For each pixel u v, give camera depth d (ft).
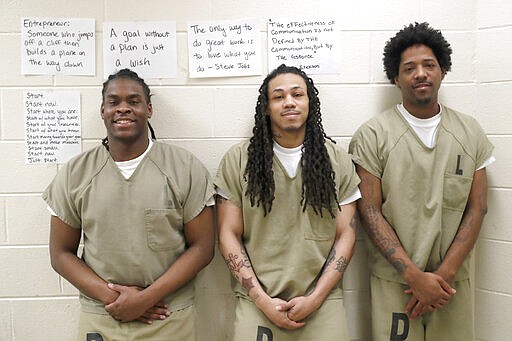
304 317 4.55
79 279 4.55
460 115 5.05
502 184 5.29
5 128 5.30
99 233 4.54
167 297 4.66
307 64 5.38
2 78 5.25
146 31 5.29
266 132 4.77
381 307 5.02
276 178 4.73
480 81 5.35
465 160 4.86
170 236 4.64
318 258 4.70
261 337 4.59
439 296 4.72
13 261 5.41
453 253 4.82
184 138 5.41
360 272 5.55
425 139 4.92
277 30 5.34
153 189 4.59
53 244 4.72
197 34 5.31
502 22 5.18
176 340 4.62
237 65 5.35
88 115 5.34
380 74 5.42
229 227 4.83
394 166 4.85
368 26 5.38
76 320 5.49
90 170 4.65
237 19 5.32
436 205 4.77
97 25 5.27
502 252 5.33
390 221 4.92
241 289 4.87
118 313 4.42
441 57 4.85
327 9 5.35
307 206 4.69
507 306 5.33
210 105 5.39
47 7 5.23
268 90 4.78
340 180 4.85
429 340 5.00
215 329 5.53
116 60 5.30
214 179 5.10
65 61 5.28
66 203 4.61
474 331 5.48
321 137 4.81
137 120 4.56
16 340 5.48
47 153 5.34
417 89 4.75
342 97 5.43
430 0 5.36
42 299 5.46
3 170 5.33
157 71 5.32
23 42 5.24
